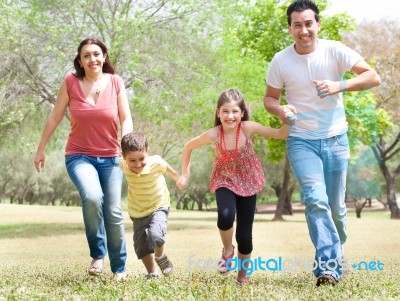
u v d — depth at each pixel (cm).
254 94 2172
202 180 4844
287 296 442
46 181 5053
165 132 2592
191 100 2019
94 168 572
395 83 3156
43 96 1991
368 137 2716
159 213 565
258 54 2469
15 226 2225
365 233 1669
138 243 582
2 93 1908
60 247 1291
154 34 2011
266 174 4294
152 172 557
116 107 585
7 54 1895
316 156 535
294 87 538
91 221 561
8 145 2350
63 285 543
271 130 546
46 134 597
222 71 2153
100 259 581
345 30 2719
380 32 3192
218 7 2039
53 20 1922
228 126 541
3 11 1869
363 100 2580
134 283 524
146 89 2005
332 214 559
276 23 2659
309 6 527
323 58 533
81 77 584
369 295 455
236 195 548
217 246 1286
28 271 695
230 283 527
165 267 580
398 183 4441
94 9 1920
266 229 1942
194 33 2030
